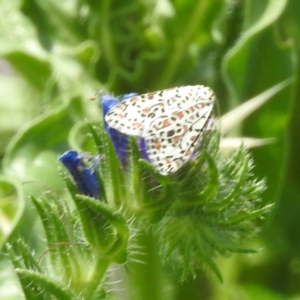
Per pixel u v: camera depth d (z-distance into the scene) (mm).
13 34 306
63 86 296
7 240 257
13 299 257
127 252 229
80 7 302
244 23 283
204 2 292
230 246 233
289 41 275
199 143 233
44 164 281
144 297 244
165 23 296
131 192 230
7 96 307
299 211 295
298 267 290
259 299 282
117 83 295
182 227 234
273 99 275
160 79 296
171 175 232
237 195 231
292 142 298
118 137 230
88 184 227
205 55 298
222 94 291
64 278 227
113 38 297
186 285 268
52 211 227
